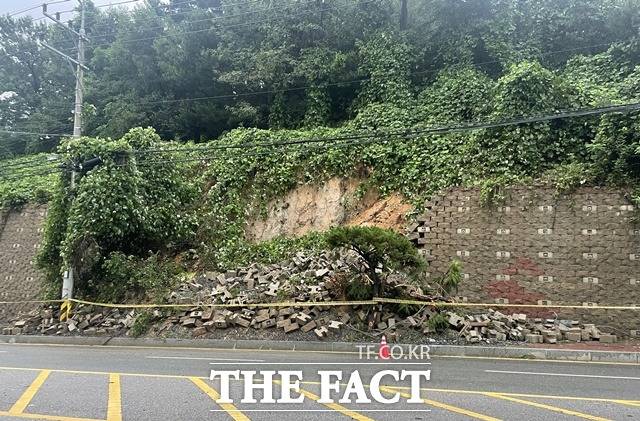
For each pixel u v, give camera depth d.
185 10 30.19
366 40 22.88
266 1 25.98
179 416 6.25
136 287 16.33
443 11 22.02
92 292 16.97
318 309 13.36
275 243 18.34
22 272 21.25
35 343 15.08
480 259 14.61
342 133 19.48
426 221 15.44
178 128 26.34
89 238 16.47
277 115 23.59
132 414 6.35
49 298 17.66
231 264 17.95
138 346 13.54
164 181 18.91
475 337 12.09
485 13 21.69
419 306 12.99
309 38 23.95
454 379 8.46
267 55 23.25
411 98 20.45
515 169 14.98
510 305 13.85
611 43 19.23
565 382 8.22
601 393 7.40
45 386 8.06
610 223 13.41
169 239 18.42
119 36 27.94
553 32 20.83
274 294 14.20
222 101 25.33
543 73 15.65
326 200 18.92
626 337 12.71
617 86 16.44
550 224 14.01
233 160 20.52
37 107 35.50
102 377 8.73
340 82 22.66
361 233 12.51
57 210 17.34
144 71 26.94
